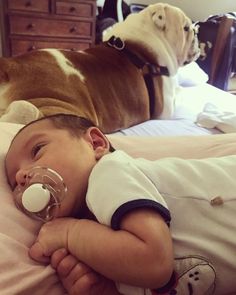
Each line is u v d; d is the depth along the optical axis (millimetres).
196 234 575
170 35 1600
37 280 500
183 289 546
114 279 500
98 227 518
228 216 597
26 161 605
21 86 1136
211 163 673
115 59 1458
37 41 2797
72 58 1325
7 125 834
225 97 1933
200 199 599
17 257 519
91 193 549
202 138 965
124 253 479
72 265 518
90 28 2973
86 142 643
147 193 538
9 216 575
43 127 641
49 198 543
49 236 543
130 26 1558
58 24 2828
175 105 1703
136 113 1458
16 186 620
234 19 2699
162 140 935
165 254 482
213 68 2734
